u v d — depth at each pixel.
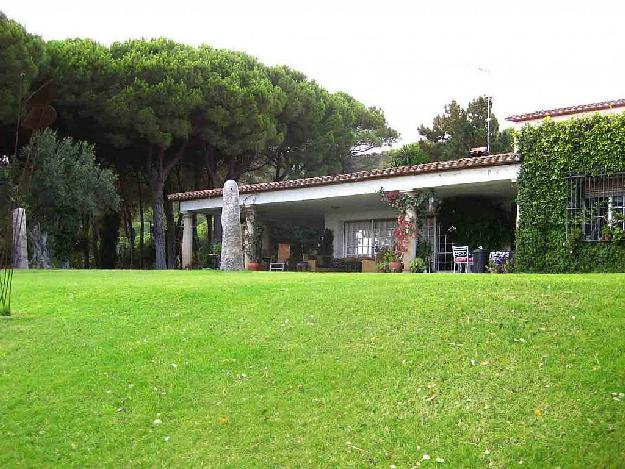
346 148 35.44
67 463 5.27
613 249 15.27
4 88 22.05
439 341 6.98
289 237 28.86
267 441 5.44
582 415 5.32
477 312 7.69
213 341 7.52
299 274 13.61
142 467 5.19
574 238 15.77
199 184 32.59
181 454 5.34
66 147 24.05
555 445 4.98
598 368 6.03
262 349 7.18
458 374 6.23
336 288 9.53
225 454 5.29
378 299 8.55
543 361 6.30
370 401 5.89
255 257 23.84
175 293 9.75
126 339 7.76
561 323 7.15
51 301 9.73
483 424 5.38
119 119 26.19
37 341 7.76
